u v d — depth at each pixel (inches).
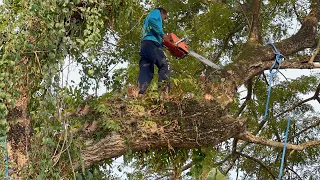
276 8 410.3
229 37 427.8
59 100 212.7
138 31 322.3
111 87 255.6
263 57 313.0
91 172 236.7
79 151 227.1
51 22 203.3
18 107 211.5
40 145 211.8
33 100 213.5
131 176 252.8
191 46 378.6
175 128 237.3
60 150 217.6
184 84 241.3
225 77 290.0
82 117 231.6
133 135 233.1
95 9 215.8
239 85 291.0
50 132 215.6
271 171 448.1
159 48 265.0
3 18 197.6
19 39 199.2
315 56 320.2
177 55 269.7
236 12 396.8
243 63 305.0
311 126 437.4
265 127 448.1
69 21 211.2
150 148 244.7
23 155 210.7
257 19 346.3
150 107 239.0
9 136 210.5
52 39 206.5
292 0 389.7
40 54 207.9
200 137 241.8
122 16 240.4
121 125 231.8
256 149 459.2
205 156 254.1
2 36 199.0
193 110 239.5
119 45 283.4
